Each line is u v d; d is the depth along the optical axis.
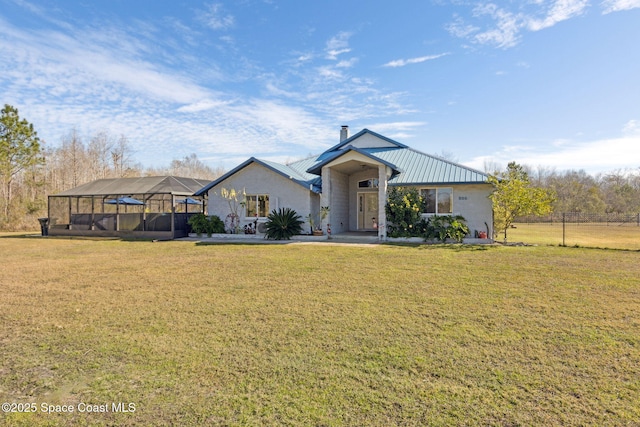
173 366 3.97
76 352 4.38
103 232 22.14
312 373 3.79
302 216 19.14
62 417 3.04
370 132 23.66
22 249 15.62
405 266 10.29
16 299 6.89
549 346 4.48
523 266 10.23
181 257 12.53
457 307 6.18
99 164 50.28
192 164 76.44
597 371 3.81
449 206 17.67
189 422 2.95
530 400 3.25
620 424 2.88
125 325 5.35
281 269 9.91
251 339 4.75
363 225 22.59
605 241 19.19
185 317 5.70
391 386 3.51
